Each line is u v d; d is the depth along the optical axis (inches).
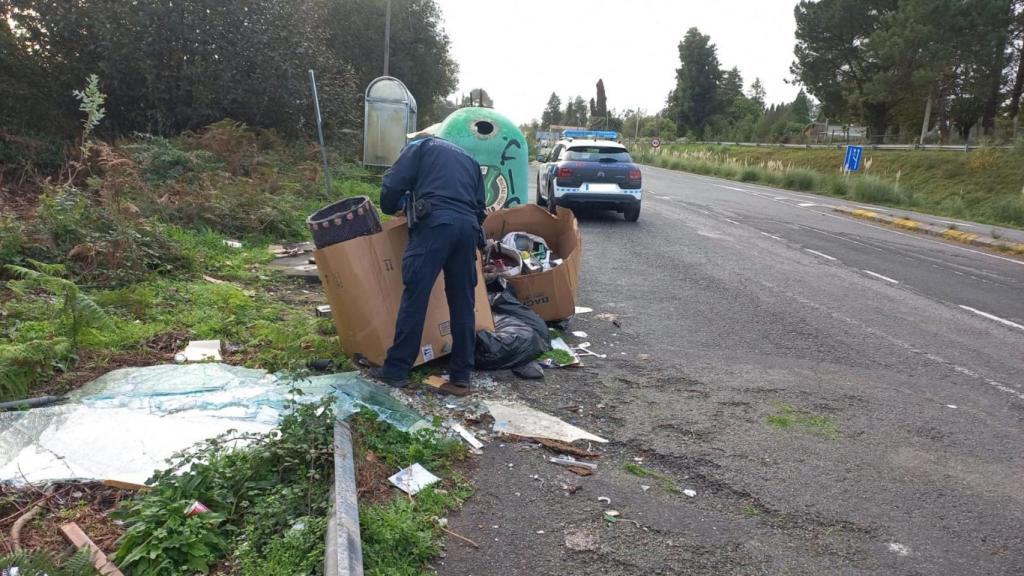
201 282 260.7
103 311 192.5
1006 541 131.9
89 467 128.2
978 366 239.3
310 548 108.3
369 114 636.1
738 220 654.5
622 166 559.2
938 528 135.1
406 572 110.3
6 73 494.3
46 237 243.3
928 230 678.5
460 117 383.6
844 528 133.3
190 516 113.1
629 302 305.1
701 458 159.3
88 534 111.4
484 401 180.9
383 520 119.6
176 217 345.7
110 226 268.4
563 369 212.1
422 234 171.9
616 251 437.4
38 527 112.4
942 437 177.9
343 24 1295.5
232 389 163.8
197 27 542.6
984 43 1830.7
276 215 374.9
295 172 511.2
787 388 207.5
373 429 152.8
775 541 128.1
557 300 237.8
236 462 127.9
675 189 1042.1
